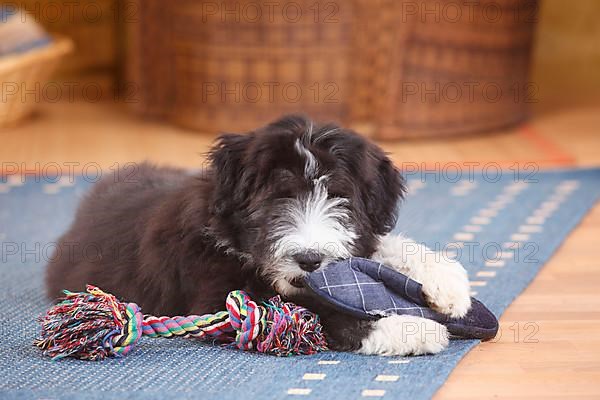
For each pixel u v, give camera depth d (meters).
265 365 3.54
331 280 3.57
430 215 6.07
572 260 5.21
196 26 8.17
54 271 4.50
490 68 8.28
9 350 3.80
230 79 8.14
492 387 3.43
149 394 3.25
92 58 10.23
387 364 3.52
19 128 8.59
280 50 7.97
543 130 8.56
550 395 3.36
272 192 3.58
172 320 3.71
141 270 4.00
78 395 3.24
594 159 7.54
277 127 3.74
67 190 6.70
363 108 8.31
